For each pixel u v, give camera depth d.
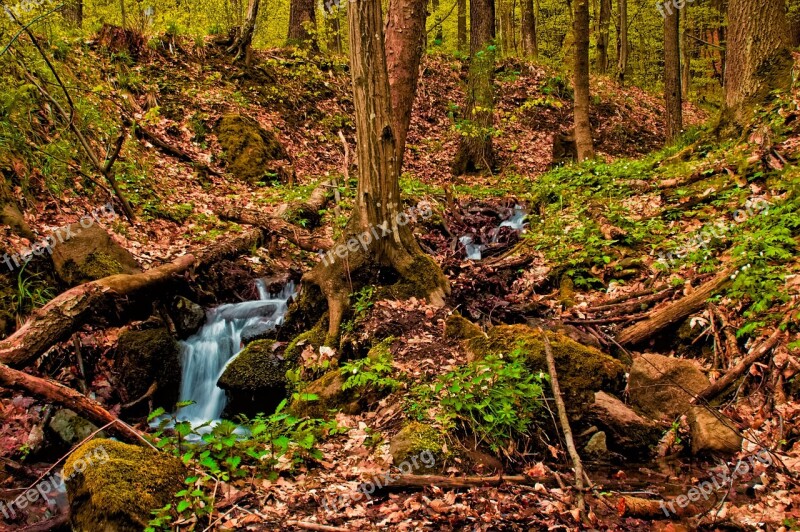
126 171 9.78
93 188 8.84
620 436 4.68
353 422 5.04
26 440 5.02
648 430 4.71
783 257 5.77
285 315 7.14
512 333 5.53
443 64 20.56
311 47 17.78
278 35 22.36
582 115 12.91
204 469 4.01
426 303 6.56
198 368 6.97
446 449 4.30
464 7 22.33
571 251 8.03
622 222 8.09
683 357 5.77
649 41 28.47
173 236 9.11
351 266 6.64
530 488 4.02
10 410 5.24
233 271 8.55
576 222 8.91
